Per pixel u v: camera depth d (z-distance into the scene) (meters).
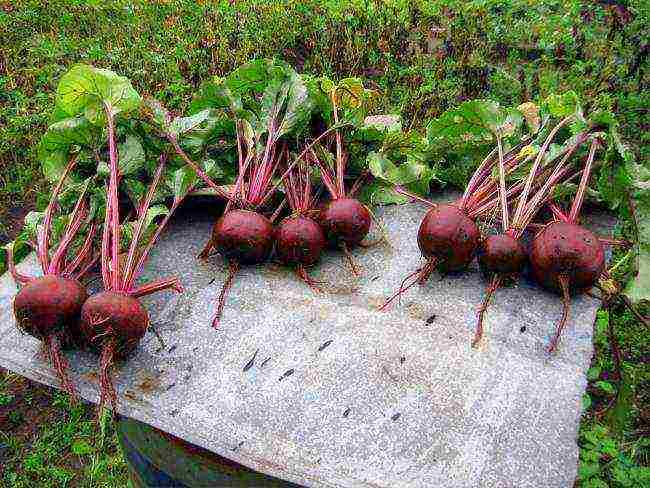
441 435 0.62
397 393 0.66
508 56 2.22
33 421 1.24
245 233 0.79
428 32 2.38
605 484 1.03
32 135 1.78
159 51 2.23
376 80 2.09
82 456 1.19
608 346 1.29
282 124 0.95
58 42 2.29
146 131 0.94
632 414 1.17
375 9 2.47
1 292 0.80
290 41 2.26
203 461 0.70
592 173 0.93
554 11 2.50
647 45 2.03
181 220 0.94
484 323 0.74
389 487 0.58
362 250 0.87
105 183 0.88
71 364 0.71
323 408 0.65
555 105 0.95
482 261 0.78
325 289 0.80
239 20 2.43
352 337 0.73
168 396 0.67
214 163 0.94
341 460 0.60
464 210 0.87
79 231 0.86
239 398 0.66
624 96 1.91
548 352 0.71
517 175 0.94
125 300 0.68
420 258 0.85
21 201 1.67
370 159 0.94
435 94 1.91
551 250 0.75
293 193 0.91
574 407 0.65
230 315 0.76
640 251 0.78
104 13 2.54
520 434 0.62
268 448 0.62
